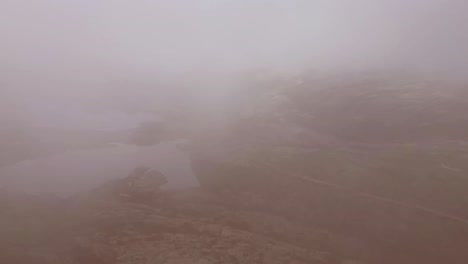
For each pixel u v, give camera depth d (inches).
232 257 986.7
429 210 1196.5
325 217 1191.6
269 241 1069.8
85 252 1000.2
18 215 1143.6
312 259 1008.9
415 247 1075.3
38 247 1009.5
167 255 985.5
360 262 1014.4
